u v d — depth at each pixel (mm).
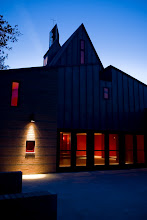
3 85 10039
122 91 13344
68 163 13438
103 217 4332
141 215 4496
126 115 13195
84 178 8977
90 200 5570
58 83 11234
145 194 6281
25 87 10414
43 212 3049
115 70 13312
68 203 5266
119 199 5719
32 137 10086
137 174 10359
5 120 9789
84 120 11570
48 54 20375
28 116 10195
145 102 14359
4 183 5766
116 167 12305
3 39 12578
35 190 6516
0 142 9555
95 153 21062
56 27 22328
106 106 12445
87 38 18203
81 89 11789
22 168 9711
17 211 2863
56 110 10828
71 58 16516
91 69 12359
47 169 10195
